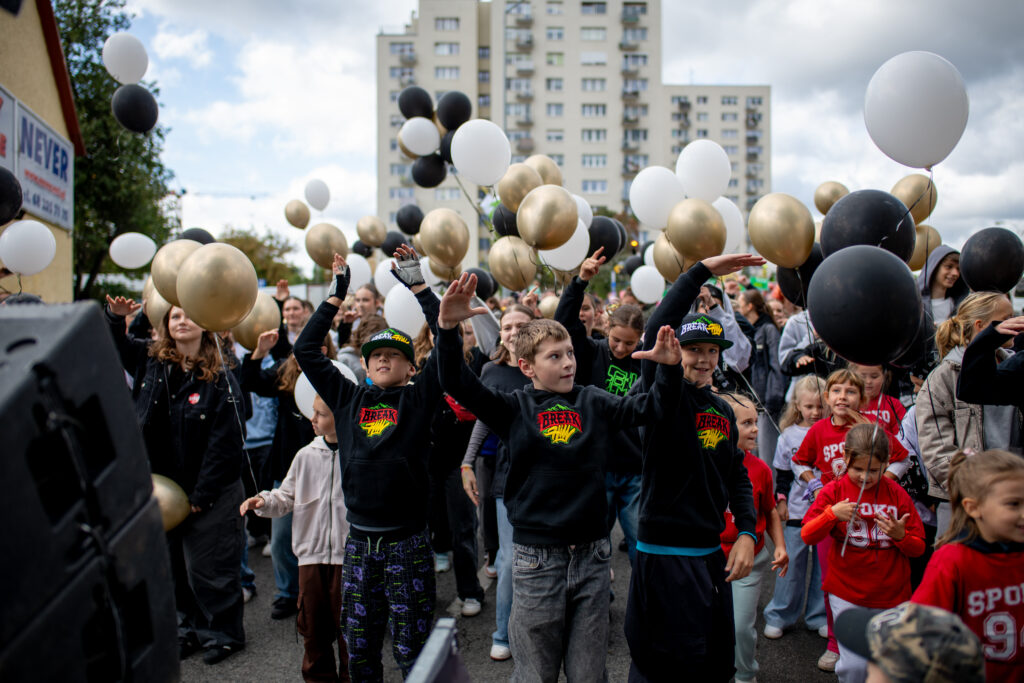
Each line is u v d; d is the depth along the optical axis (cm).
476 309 249
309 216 775
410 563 278
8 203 384
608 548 251
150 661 113
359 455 280
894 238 302
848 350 217
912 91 292
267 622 400
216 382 354
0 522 83
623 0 5703
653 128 5738
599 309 566
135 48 626
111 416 107
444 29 5366
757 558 308
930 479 317
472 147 470
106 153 1780
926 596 208
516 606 243
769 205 366
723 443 266
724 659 244
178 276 320
